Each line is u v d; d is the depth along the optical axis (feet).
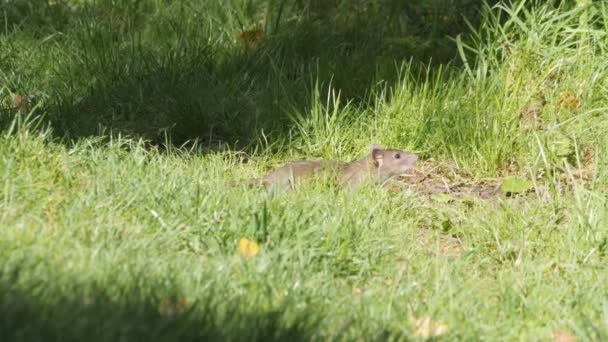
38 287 21.97
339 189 38.40
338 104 44.14
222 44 50.88
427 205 38.24
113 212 29.53
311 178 38.04
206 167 38.70
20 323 19.57
